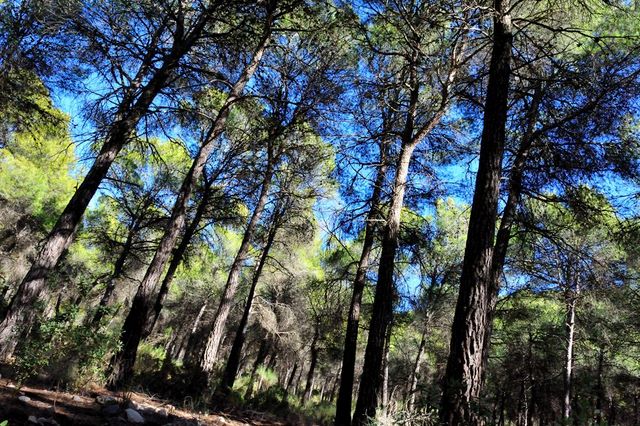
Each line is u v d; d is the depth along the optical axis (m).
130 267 18.39
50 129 13.16
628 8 7.49
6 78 10.72
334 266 14.71
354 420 7.49
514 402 25.23
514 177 8.60
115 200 15.91
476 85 8.77
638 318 12.92
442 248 15.38
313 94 9.88
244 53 10.88
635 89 6.89
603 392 19.22
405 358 23.80
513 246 11.10
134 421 4.79
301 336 22.19
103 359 6.47
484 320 4.97
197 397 8.71
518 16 8.20
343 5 8.74
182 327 34.59
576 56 8.23
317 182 13.38
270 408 11.30
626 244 8.21
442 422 4.55
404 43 8.49
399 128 10.89
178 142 11.34
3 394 4.45
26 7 9.32
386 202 10.55
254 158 12.73
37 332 5.96
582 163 7.77
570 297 11.18
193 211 14.86
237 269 12.05
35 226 23.84
